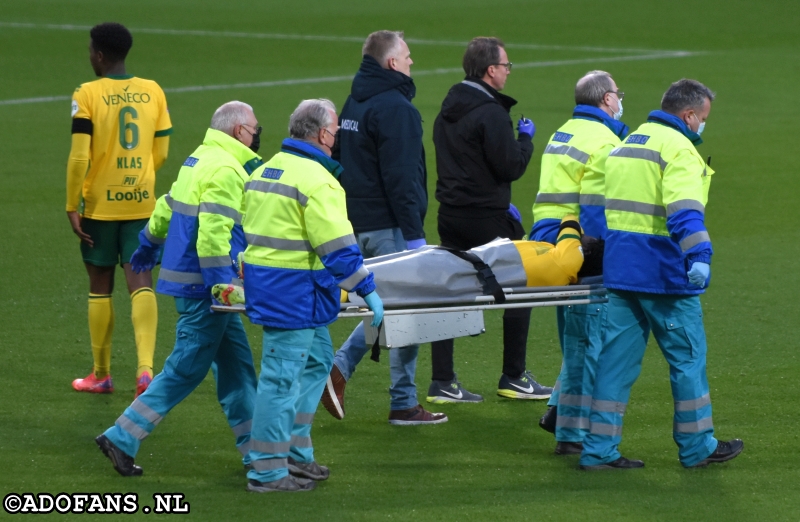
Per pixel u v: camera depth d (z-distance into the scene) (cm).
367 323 2152
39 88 7744
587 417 2256
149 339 2575
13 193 4784
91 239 2611
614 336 2131
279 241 1911
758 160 5606
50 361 2841
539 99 7544
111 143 2608
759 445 2281
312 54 9900
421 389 2719
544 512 1902
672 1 13888
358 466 2167
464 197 2511
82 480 2059
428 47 10425
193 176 2066
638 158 2066
